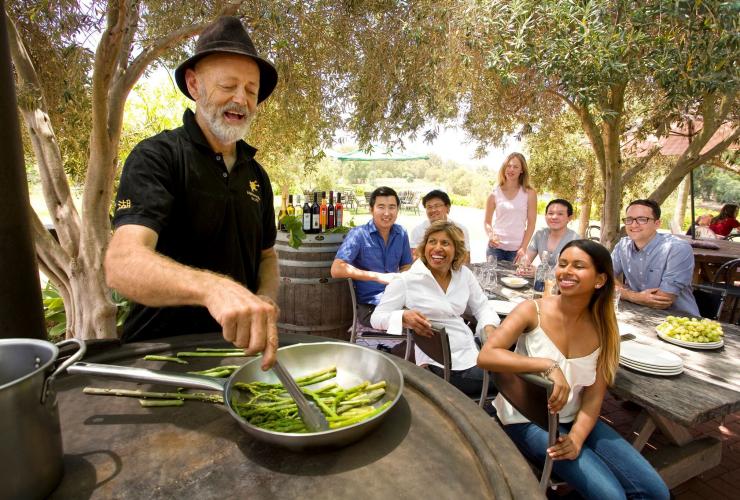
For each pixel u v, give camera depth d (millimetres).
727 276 4711
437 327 2027
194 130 1409
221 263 1519
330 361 1227
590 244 1669
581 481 1524
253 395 1060
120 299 3264
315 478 790
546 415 1509
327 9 3215
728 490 2217
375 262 3279
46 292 3879
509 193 4449
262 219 1703
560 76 3488
